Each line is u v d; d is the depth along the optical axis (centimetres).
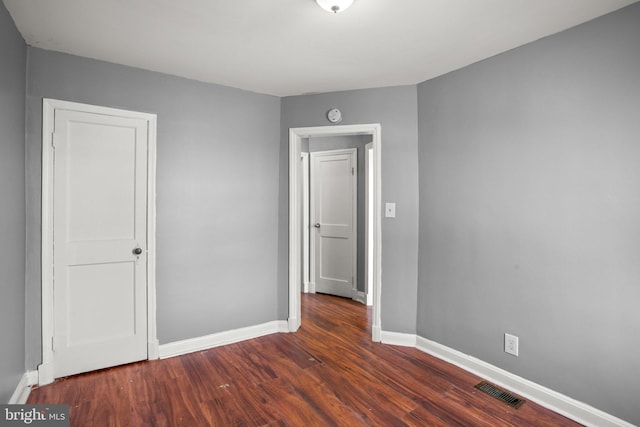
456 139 271
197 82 296
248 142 323
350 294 454
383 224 312
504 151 240
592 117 197
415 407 215
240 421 200
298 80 297
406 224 305
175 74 284
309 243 489
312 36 220
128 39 225
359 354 290
